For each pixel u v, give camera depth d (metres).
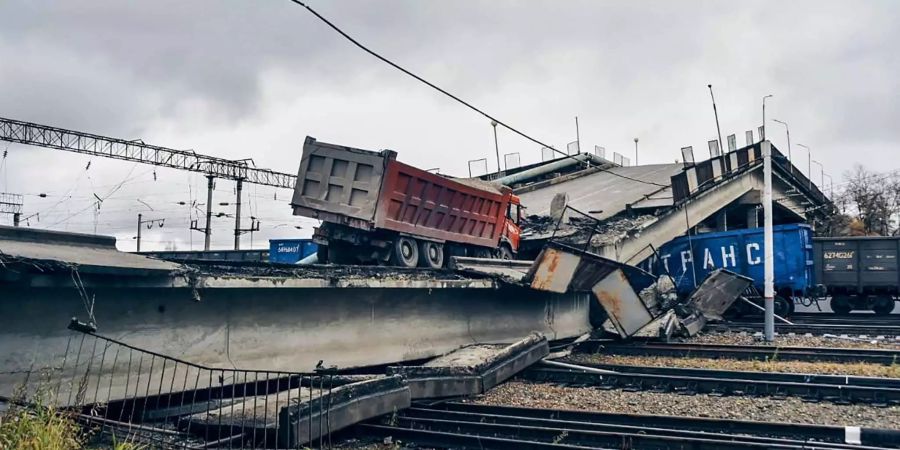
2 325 7.62
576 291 18.73
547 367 14.12
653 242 28.25
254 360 10.39
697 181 30.41
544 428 8.46
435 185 18.48
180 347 9.44
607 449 7.60
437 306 14.50
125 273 8.30
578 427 8.88
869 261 29.89
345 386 8.86
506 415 10.05
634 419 9.17
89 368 7.66
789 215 42.72
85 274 8.02
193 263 10.93
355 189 16.98
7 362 7.59
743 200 36.72
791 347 16.45
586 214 30.42
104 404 8.12
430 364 12.31
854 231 68.25
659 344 17.83
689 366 14.91
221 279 9.56
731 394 11.46
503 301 16.67
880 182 69.81
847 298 31.11
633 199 33.75
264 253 40.94
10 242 7.94
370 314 12.73
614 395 11.63
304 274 11.61
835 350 15.45
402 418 9.40
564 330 19.12
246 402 9.04
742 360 15.74
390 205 17.05
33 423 6.19
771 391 11.29
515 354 13.37
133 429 7.75
